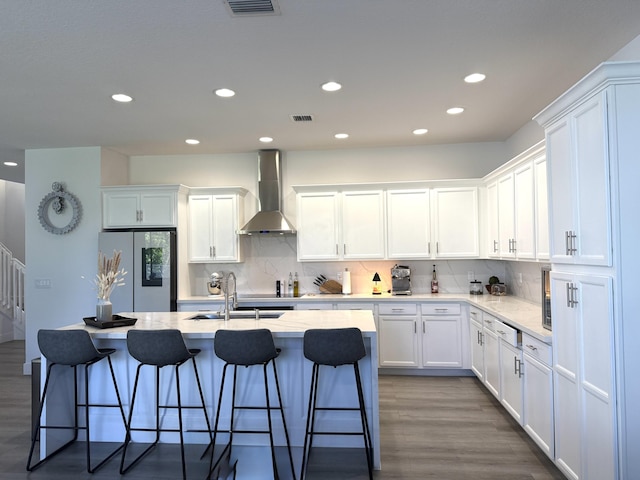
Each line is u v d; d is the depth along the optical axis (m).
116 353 3.42
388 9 2.37
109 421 3.42
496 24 2.54
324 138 5.05
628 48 2.80
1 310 7.37
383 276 5.61
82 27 2.51
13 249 9.10
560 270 2.61
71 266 5.24
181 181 5.80
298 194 5.39
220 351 2.85
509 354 3.45
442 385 4.63
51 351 2.94
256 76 3.23
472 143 5.46
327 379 3.25
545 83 3.44
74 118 4.17
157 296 5.05
